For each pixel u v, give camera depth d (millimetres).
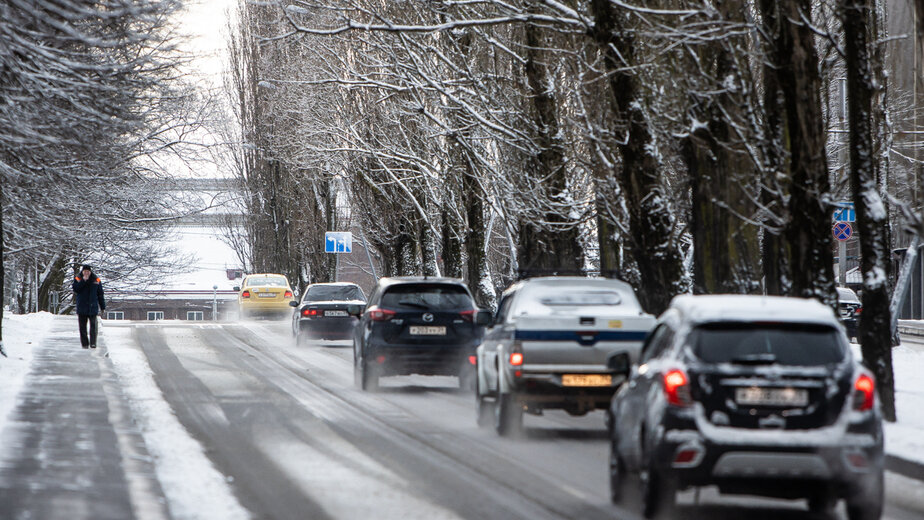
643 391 32156
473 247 114938
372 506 32812
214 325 151625
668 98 66250
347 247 167000
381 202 153375
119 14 46094
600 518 31234
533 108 86500
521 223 93438
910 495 35500
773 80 55562
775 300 31969
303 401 64312
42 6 46625
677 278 66938
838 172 87188
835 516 32719
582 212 88375
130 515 29594
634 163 66312
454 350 70125
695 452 29547
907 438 43719
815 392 29781
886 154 74000
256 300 175375
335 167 159375
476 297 114938
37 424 47094
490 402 52938
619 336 47812
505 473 39219
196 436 48281
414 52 100000
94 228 123250
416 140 127938
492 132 92812
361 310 77188
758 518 32250
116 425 48344
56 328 127438
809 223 52375
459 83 93062
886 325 49594
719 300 31938
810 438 29469
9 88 52000
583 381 47500
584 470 40094
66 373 72688
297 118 146500
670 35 58250
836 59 65875
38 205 96188
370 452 44312
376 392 70812
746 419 29594
